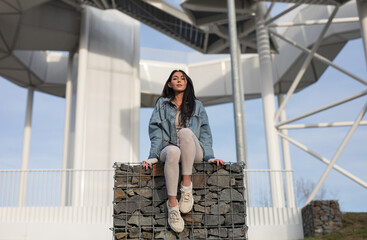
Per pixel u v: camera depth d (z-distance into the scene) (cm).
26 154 2469
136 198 424
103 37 2102
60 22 2023
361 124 1508
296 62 2400
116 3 1883
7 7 1747
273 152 1558
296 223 1323
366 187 1362
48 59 2680
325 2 1591
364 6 1428
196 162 430
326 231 1160
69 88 2197
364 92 1406
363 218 1245
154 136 427
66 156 2028
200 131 437
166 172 399
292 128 1581
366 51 1388
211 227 416
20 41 2066
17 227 1256
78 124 1900
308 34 2281
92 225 1278
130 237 413
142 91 2750
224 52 2383
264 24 1722
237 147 949
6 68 2430
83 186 1817
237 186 428
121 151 1994
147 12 1962
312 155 1488
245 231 417
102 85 2030
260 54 1698
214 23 1955
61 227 1272
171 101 433
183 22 2081
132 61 2192
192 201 412
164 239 411
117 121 2023
